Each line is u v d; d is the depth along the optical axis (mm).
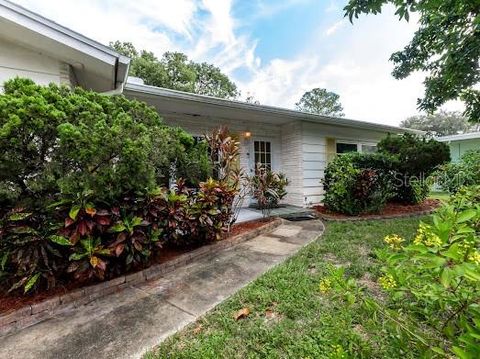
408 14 3240
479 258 838
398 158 6781
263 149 7992
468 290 904
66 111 2703
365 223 5348
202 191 4086
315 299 2275
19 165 2551
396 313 1110
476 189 1822
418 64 5633
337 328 1279
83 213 2682
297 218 6105
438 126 27594
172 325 2045
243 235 4504
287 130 8047
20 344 1899
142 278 2994
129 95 4980
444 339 1039
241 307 2234
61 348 1830
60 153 2668
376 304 1149
